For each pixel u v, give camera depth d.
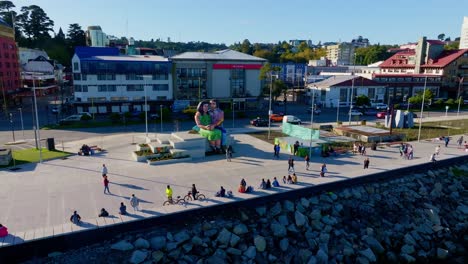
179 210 30.53
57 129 69.31
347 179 38.88
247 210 33.31
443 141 59.34
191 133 52.38
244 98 101.50
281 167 43.81
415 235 34.72
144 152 47.59
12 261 25.00
